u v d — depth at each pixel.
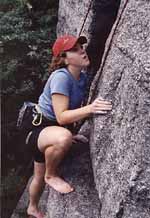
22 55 7.15
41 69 7.12
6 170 7.50
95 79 3.89
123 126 3.24
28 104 3.89
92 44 4.41
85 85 3.82
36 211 4.21
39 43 7.12
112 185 3.32
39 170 4.01
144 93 3.04
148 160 3.00
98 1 4.34
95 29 4.41
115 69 3.49
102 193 3.48
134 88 3.15
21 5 7.39
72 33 5.30
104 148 3.48
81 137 4.00
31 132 3.79
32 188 4.13
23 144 7.34
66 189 3.79
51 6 7.52
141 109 3.05
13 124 7.39
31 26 7.37
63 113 3.57
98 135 3.53
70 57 3.66
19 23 7.15
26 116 3.84
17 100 7.36
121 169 3.20
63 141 3.62
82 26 4.50
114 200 3.26
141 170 3.03
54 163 3.74
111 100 3.47
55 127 3.71
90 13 4.43
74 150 3.98
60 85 3.60
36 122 3.77
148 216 3.06
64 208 3.81
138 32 3.31
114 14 4.38
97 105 3.51
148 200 3.04
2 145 7.46
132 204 3.10
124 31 3.49
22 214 5.68
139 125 3.06
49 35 7.21
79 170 3.87
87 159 3.91
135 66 3.17
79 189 3.79
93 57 4.44
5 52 7.14
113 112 3.42
